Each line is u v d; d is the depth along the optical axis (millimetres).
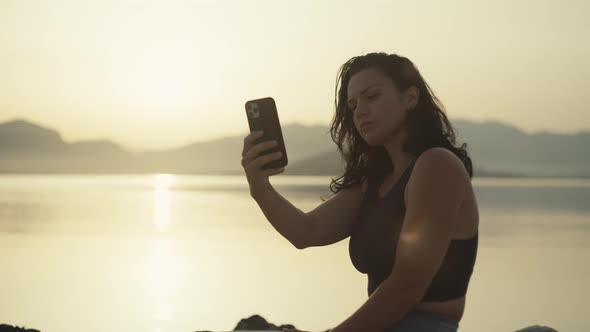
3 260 13039
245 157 2402
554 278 10898
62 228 20125
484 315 8164
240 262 12742
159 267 12164
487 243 16375
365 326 1987
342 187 2594
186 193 60438
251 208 33125
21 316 7859
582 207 32500
